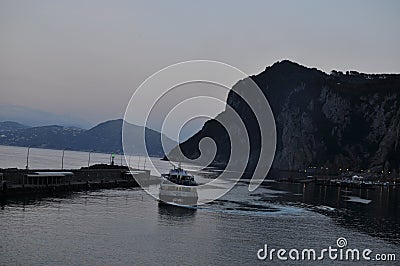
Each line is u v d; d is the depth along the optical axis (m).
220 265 27.69
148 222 39.44
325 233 40.41
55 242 29.61
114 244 30.50
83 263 25.78
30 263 24.91
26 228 32.88
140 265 26.39
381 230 44.41
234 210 50.66
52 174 58.59
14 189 48.66
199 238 34.41
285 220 46.31
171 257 28.55
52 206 44.47
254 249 32.22
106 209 45.25
